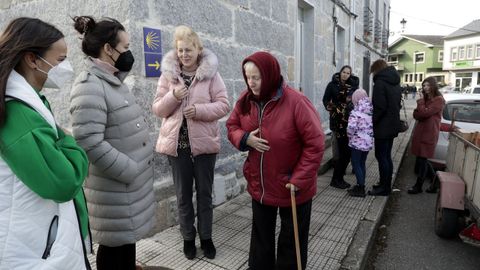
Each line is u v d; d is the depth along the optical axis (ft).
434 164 18.49
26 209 4.08
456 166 12.80
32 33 4.30
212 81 9.53
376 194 15.83
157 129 10.96
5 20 12.75
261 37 16.37
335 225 12.44
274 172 7.47
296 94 7.36
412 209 15.46
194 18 12.05
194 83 9.23
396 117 14.96
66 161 4.26
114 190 6.59
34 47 4.29
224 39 13.67
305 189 7.36
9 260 3.99
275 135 7.30
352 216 13.30
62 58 4.65
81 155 4.65
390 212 15.15
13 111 3.99
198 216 9.76
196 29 12.17
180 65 9.33
